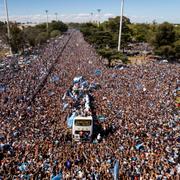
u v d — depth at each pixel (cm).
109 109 4981
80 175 2706
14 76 7031
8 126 3966
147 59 12094
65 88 6234
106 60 10569
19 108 4716
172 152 3372
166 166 2975
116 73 7888
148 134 3928
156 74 7662
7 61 9419
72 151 3353
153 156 3219
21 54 11794
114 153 3266
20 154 3156
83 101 5269
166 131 4044
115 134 3972
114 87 6475
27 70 7869
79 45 15275
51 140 3659
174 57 12312
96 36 13300
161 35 12656
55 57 10556
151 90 6194
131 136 3856
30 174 2684
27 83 6378
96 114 4731
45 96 5603
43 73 7506
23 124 4109
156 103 5309
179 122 4397
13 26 13788
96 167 2916
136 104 5250
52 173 2758
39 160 3033
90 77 7406
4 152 3209
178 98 5938
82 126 3922
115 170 2675
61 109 4894
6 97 5253
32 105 5016
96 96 5781
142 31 17438
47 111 4759
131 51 14075
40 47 14288
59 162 3011
